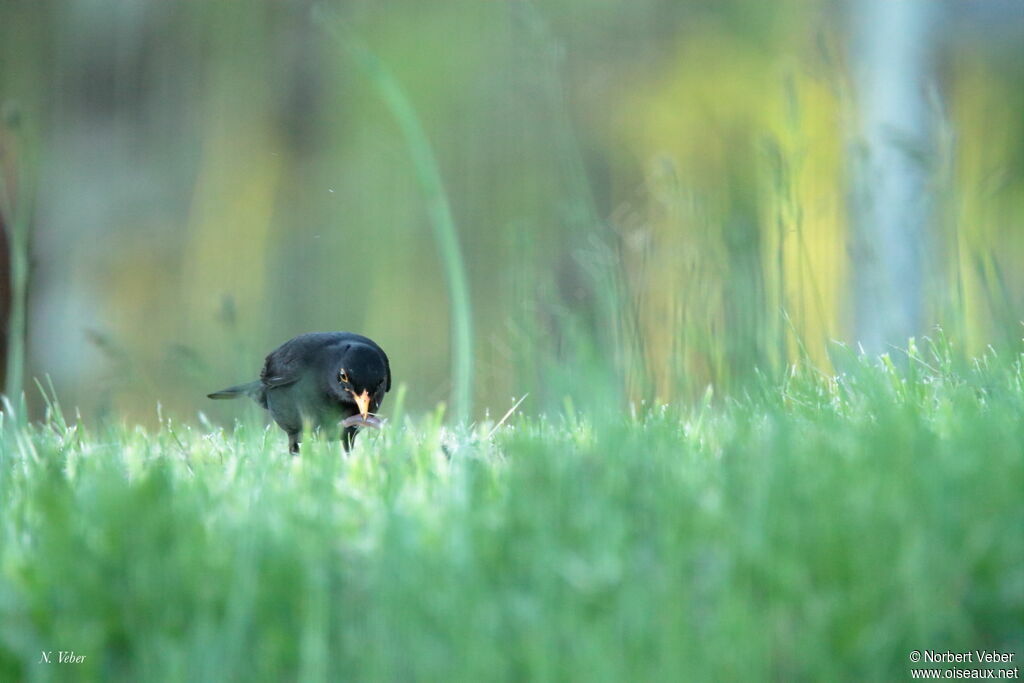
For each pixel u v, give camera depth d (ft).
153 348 98.37
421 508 23.08
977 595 19.43
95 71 104.06
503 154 96.12
